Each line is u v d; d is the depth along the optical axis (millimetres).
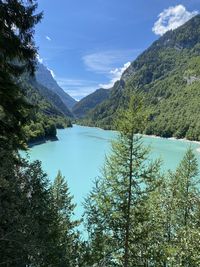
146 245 19688
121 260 19391
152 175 19656
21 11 11820
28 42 12539
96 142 147375
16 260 9102
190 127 183750
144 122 19328
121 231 19312
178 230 22750
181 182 26812
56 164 82000
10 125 13641
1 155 10312
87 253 18609
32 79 13469
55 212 12734
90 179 65562
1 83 12406
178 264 18125
